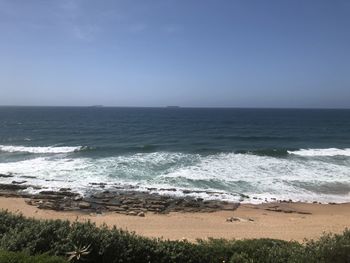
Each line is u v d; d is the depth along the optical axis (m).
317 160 31.02
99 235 7.20
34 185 22.33
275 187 22.50
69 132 60.69
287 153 34.25
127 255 7.03
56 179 23.91
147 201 19.62
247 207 19.02
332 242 7.54
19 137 52.19
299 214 18.05
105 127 72.44
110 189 21.77
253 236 14.58
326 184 23.22
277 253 7.74
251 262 7.30
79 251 6.63
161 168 27.14
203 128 70.56
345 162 30.25
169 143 43.81
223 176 24.73
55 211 18.06
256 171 26.34
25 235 6.88
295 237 14.45
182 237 14.30
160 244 7.64
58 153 34.91
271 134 57.59
